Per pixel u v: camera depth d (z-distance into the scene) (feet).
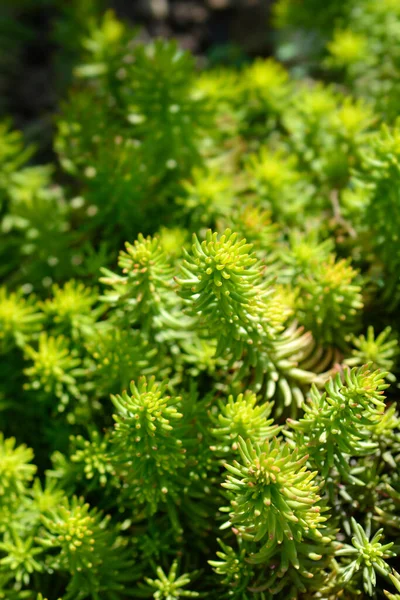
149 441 0.83
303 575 0.83
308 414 0.82
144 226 1.08
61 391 0.97
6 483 0.92
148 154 1.07
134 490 0.87
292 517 0.77
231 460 0.87
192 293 0.83
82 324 1.00
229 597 0.87
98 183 1.07
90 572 0.87
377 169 0.96
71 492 0.92
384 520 0.86
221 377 0.96
